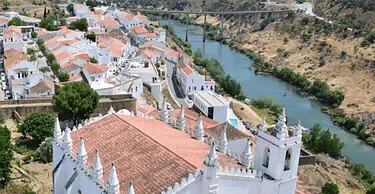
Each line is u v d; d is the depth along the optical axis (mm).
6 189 79500
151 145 61031
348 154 169000
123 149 62781
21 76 154125
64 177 68875
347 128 193250
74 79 163750
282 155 56031
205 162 52406
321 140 160375
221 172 55094
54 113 124312
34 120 107750
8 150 83688
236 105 197000
